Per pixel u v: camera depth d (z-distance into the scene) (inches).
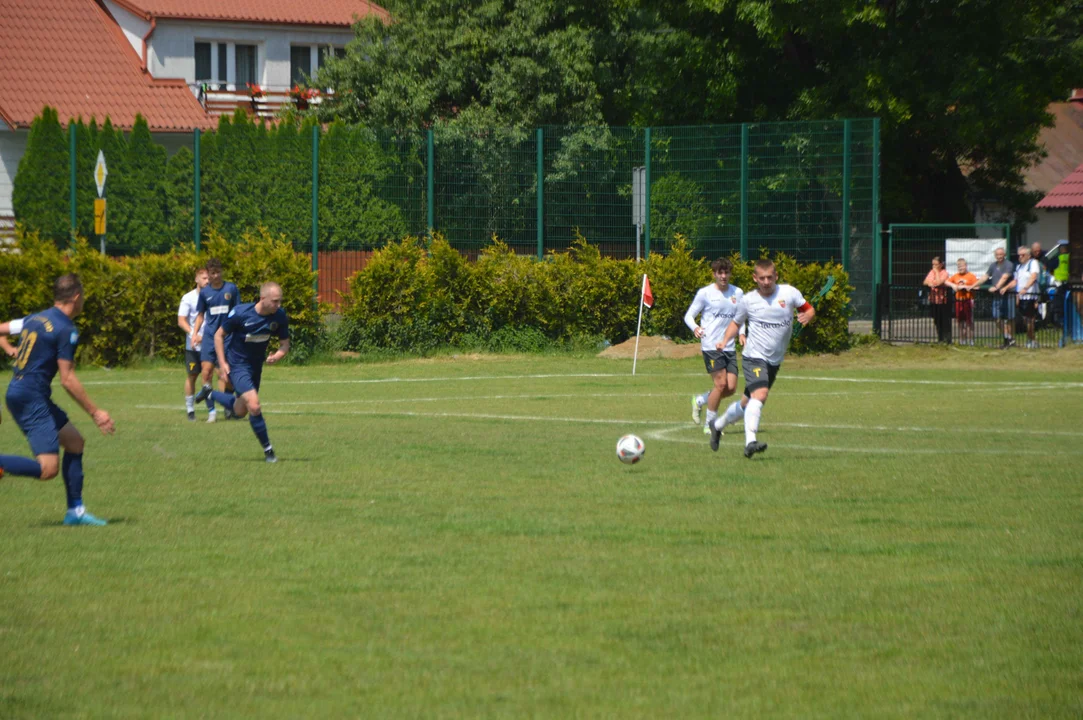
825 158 3316.9
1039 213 5305.1
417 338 3201.3
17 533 984.3
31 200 3289.9
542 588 805.2
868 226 3307.1
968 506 1109.7
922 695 599.8
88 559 888.3
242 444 1573.6
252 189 3277.6
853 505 1114.7
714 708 580.7
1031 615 743.1
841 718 568.4
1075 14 4650.6
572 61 4458.7
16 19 4990.2
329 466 1368.1
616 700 590.9
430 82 4453.7
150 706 581.3
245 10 5467.5
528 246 3393.2
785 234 3351.4
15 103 4650.6
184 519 1045.2
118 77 4918.8
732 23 4195.4
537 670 636.7
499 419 1893.5
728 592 796.6
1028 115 4281.5
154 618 731.4
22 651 666.2
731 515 1065.5
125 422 1871.3
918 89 4015.8
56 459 1003.9
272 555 902.4
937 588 807.7
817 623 725.9
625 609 754.8
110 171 3253.0
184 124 4795.8
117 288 2965.1
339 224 3304.6
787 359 3152.1
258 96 5157.5
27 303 2925.7
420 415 1956.2
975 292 3230.8
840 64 4156.0
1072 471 1321.4
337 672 632.4
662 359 3122.5
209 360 1870.1
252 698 592.4
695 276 3299.7
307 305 3105.3
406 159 3329.2
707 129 3373.5
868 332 3309.5
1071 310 3198.8
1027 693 603.2
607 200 3417.8
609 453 1482.5
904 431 1707.7
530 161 3378.4
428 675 627.8
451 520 1040.2
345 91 4579.2
